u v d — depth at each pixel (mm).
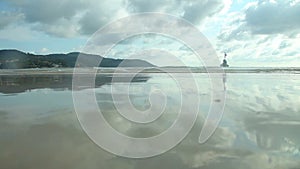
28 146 8461
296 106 14766
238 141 9008
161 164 7293
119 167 7090
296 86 24875
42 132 9859
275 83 27578
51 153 7926
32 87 23547
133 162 7391
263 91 21078
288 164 7254
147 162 7410
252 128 10445
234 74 41531
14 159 7520
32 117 12102
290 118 11922
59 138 9211
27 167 7047
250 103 15609
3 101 16359
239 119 11781
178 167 7078
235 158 7633
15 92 20359
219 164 7258
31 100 16594
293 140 9070
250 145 8641
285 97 18031
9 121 11438
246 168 7004
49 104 15172
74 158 7617
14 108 14172
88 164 7254
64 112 13055
